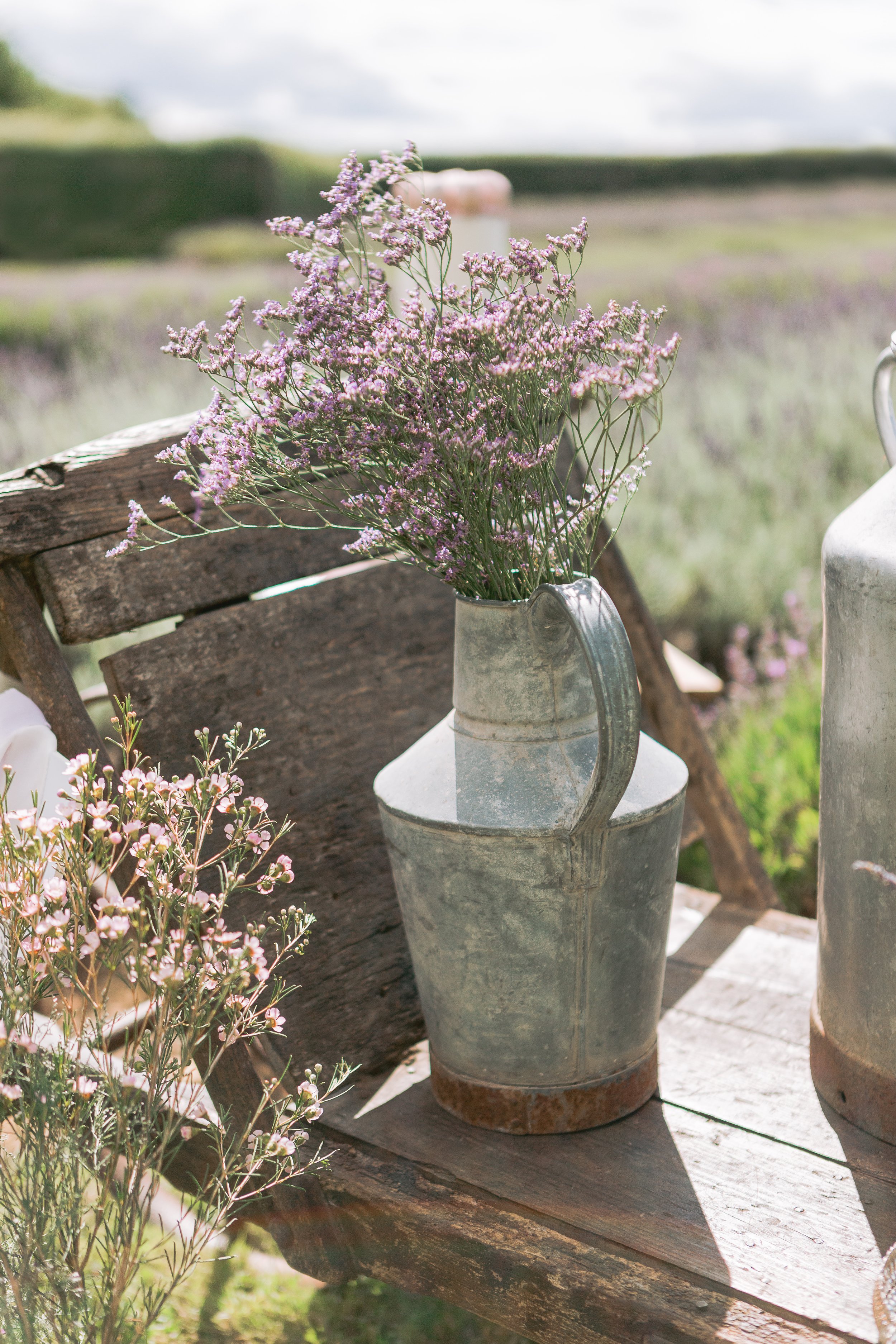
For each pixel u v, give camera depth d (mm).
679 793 1357
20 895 1096
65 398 5430
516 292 1233
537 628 1270
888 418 1442
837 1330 1114
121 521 1486
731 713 3340
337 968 1638
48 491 1411
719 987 1798
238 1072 1396
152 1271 1637
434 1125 1483
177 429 1545
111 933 1028
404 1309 1667
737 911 2061
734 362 6180
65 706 1395
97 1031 1127
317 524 1745
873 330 6293
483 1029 1394
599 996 1366
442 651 1904
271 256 12992
